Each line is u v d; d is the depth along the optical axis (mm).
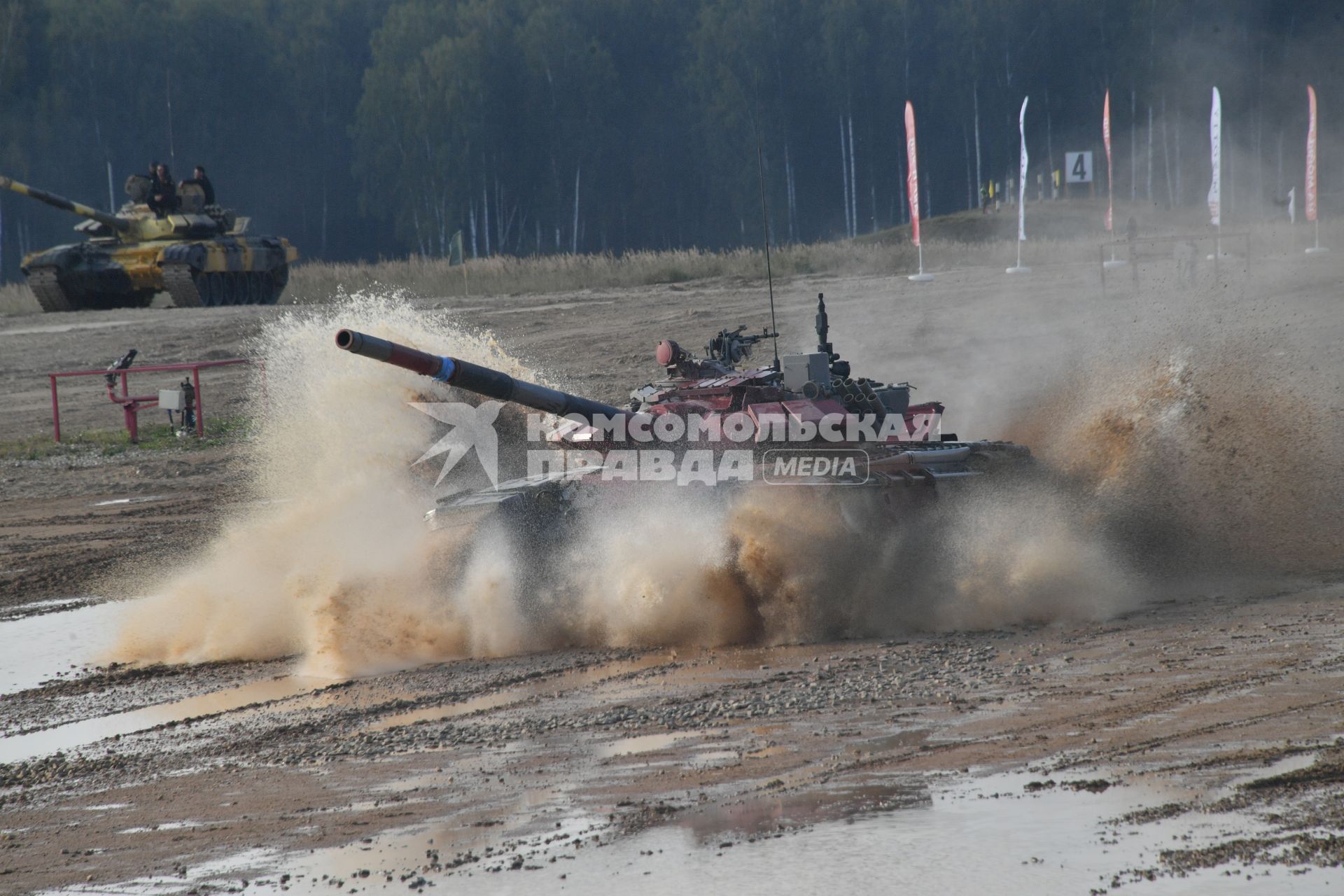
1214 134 120875
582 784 24984
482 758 26984
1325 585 38344
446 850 22219
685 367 46031
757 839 21781
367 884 21062
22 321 146750
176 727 31172
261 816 24438
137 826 24391
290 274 182625
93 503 73812
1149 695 28078
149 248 147500
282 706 32469
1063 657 32125
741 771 25125
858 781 24141
